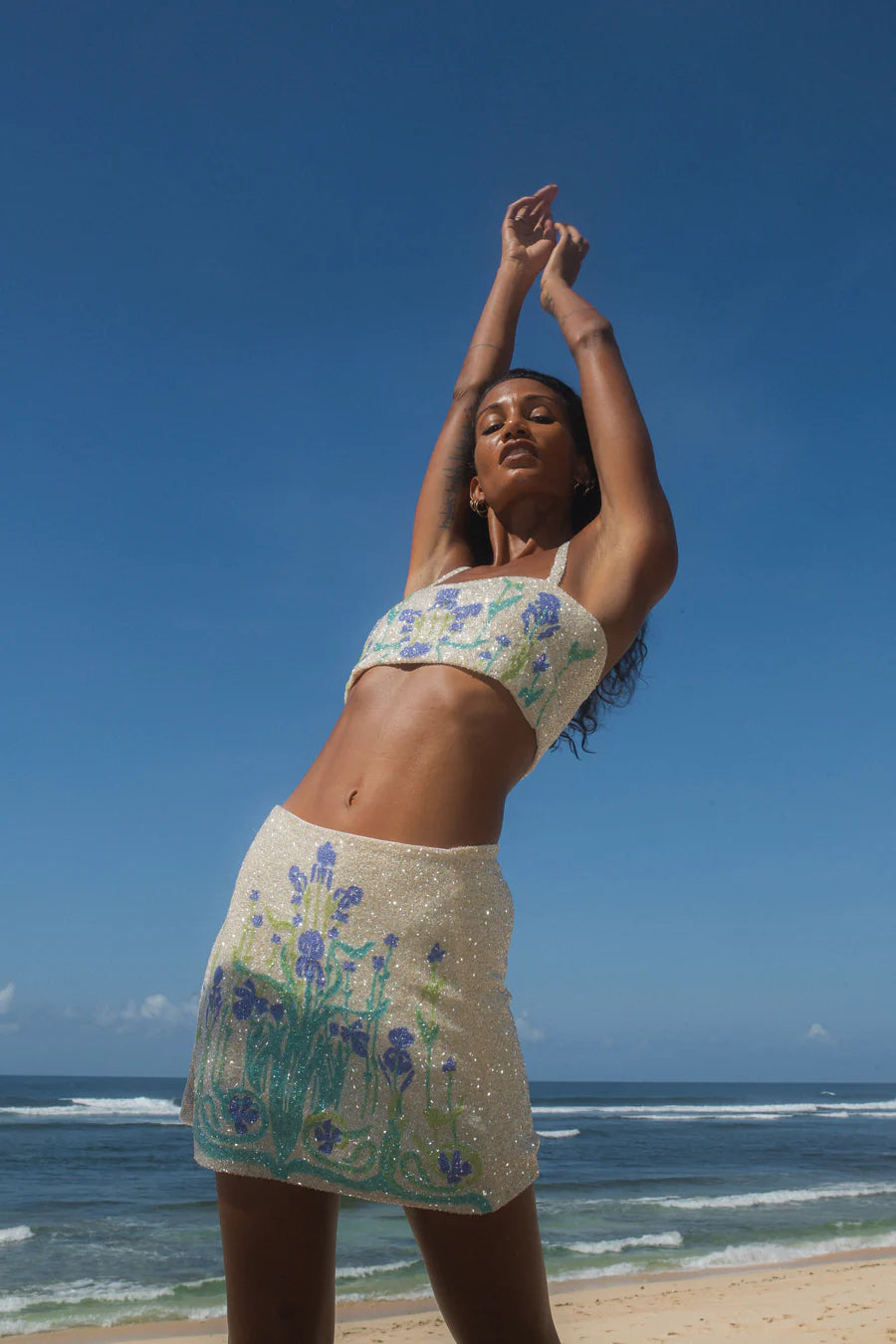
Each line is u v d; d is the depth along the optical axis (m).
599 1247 15.52
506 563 2.11
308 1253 1.52
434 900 1.57
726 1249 15.24
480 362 2.58
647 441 2.04
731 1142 38.84
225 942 1.65
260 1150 1.50
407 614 1.90
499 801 1.73
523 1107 1.58
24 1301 11.70
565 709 1.81
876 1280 11.77
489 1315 1.52
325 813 1.71
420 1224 1.55
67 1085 94.06
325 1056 1.51
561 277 2.51
